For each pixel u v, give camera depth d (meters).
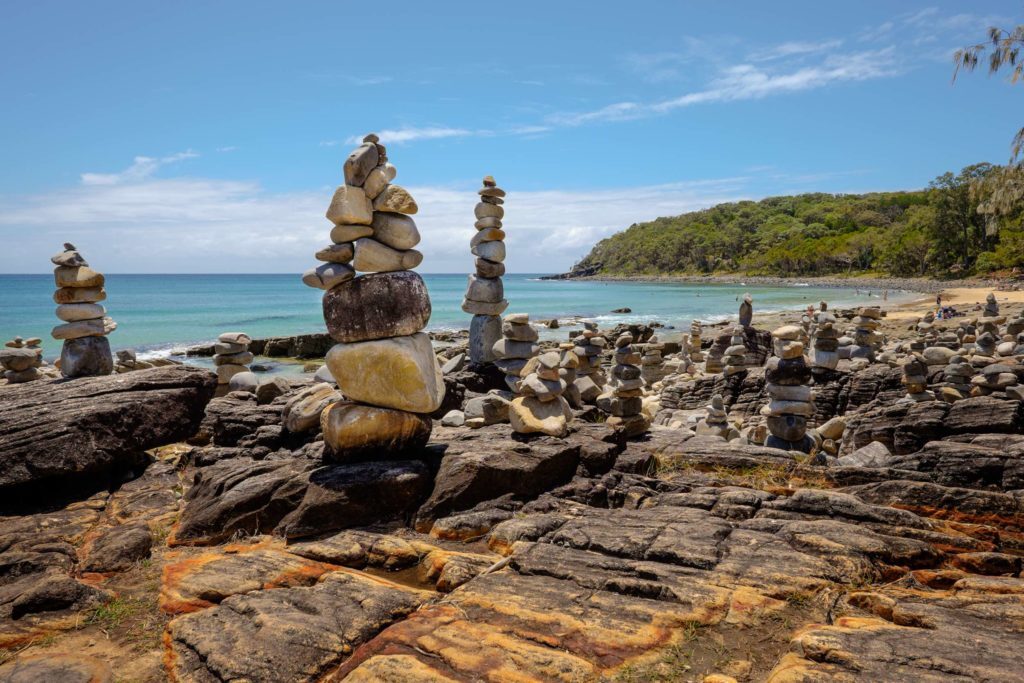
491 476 5.87
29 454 6.23
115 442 6.75
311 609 4.22
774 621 3.95
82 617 4.42
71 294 8.61
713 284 123.94
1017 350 15.66
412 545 5.17
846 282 98.69
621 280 165.88
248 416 8.09
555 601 4.18
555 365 7.03
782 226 148.50
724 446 7.71
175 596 4.53
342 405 6.29
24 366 11.25
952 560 4.73
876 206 136.88
